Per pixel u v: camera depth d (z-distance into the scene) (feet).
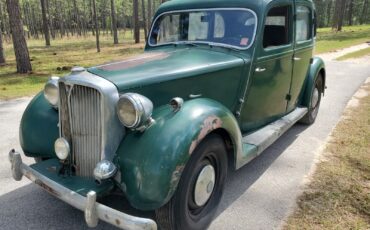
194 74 11.10
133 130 9.11
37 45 106.83
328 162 15.05
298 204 11.82
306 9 17.13
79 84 9.14
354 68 41.32
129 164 8.75
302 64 17.53
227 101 12.68
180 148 8.63
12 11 42.93
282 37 15.19
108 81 9.24
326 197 12.16
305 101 18.99
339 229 10.39
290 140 17.85
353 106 23.90
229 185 13.24
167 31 15.08
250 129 14.42
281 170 14.47
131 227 7.87
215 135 10.16
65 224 10.87
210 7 13.93
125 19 242.78
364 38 88.38
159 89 10.17
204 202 10.30
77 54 69.92
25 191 12.82
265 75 14.11
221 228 10.65
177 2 14.98
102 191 8.89
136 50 75.10
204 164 9.98
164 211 9.12
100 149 9.21
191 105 9.70
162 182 8.39
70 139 9.78
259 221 10.96
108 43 103.86
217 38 13.78
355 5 218.79
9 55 74.33
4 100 27.09
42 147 11.21
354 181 13.25
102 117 8.96
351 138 17.78
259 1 13.26
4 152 16.31
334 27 148.25
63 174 9.84
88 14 216.95
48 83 11.04
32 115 11.58
